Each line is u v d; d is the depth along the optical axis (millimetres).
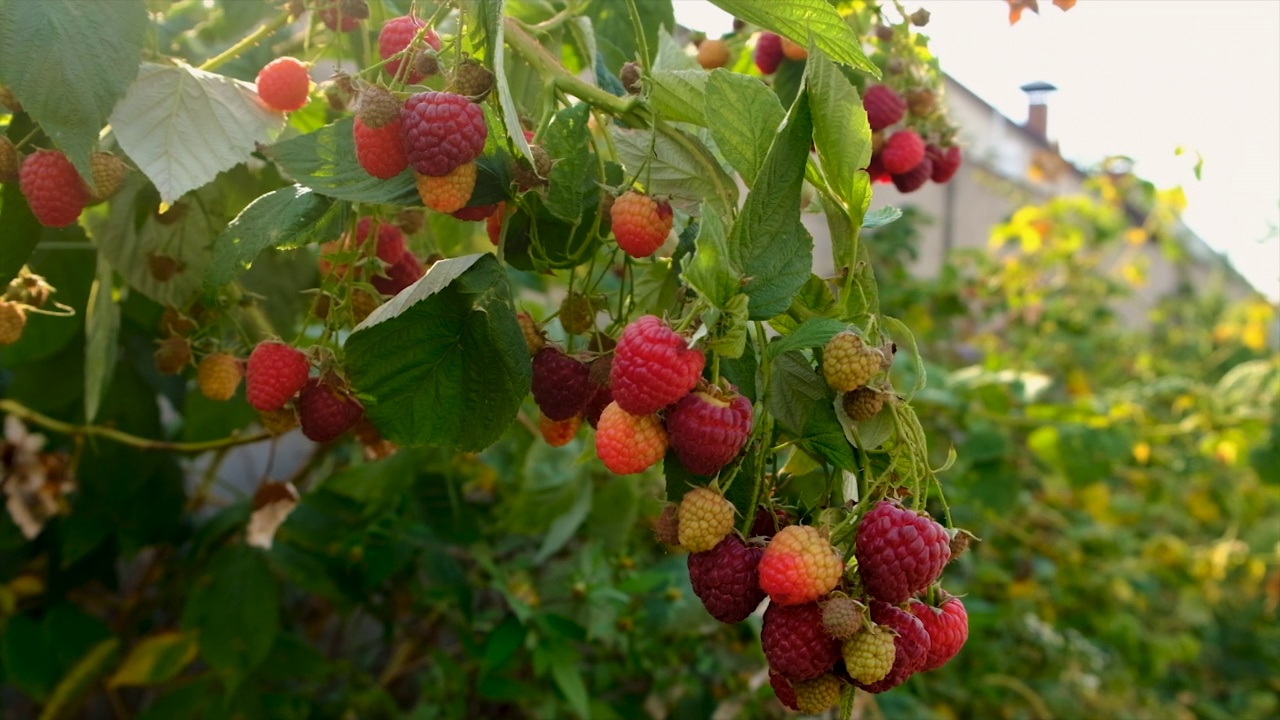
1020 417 845
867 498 240
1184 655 1053
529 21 389
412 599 611
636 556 590
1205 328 1757
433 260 369
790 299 241
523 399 271
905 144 386
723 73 242
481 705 673
